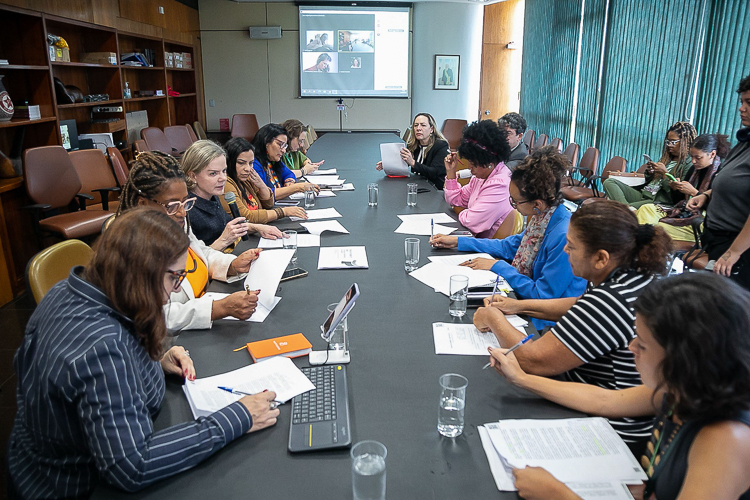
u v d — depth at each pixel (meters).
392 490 0.96
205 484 0.98
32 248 4.19
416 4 8.98
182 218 1.78
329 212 3.21
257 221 2.90
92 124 5.94
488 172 2.88
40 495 1.05
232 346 1.51
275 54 9.31
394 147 4.42
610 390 1.21
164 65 7.59
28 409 1.00
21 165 4.25
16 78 4.45
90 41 6.07
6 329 3.27
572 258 1.34
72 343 0.94
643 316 0.85
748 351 0.76
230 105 9.52
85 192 4.53
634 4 5.55
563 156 1.98
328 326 1.46
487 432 1.12
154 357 1.10
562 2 7.35
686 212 3.63
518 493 0.95
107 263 0.99
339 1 9.00
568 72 7.23
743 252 2.44
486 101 9.45
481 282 1.96
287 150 4.82
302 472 1.02
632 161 5.68
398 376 1.36
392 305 1.81
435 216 3.09
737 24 3.97
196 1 8.97
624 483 0.96
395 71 9.34
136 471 0.94
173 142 6.99
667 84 4.98
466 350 1.49
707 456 0.79
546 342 1.29
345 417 1.16
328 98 9.48
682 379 0.79
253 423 1.13
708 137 3.58
